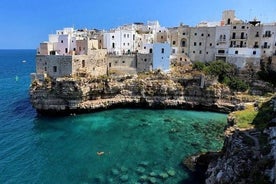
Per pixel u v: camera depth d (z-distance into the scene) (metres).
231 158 25.20
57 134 47.72
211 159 34.44
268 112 32.72
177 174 32.41
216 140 44.53
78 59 61.66
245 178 22.38
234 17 82.81
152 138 45.62
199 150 39.94
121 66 72.81
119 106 67.50
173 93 67.44
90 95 63.78
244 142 26.38
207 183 28.17
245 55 71.50
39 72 62.25
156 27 104.44
